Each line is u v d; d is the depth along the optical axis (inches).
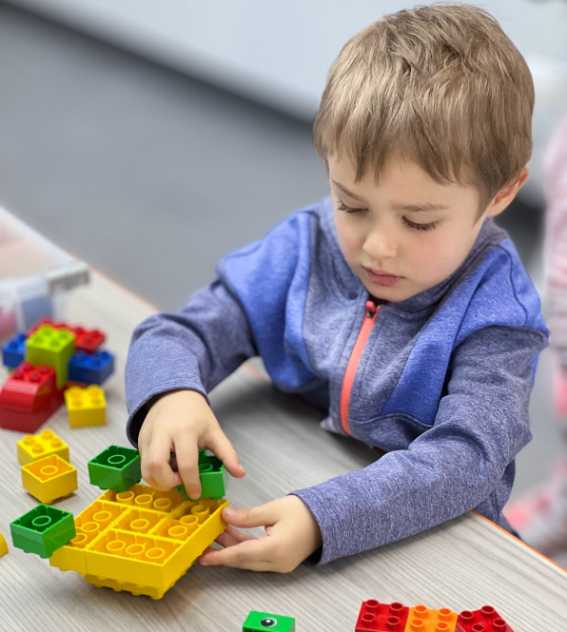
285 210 107.9
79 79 143.7
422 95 28.4
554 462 69.4
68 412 33.3
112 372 36.2
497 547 27.8
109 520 26.9
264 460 31.9
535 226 103.3
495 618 23.9
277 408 35.3
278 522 26.7
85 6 158.9
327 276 35.8
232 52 135.5
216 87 142.6
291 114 133.1
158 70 148.9
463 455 29.1
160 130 127.3
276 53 129.0
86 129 126.6
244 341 36.4
